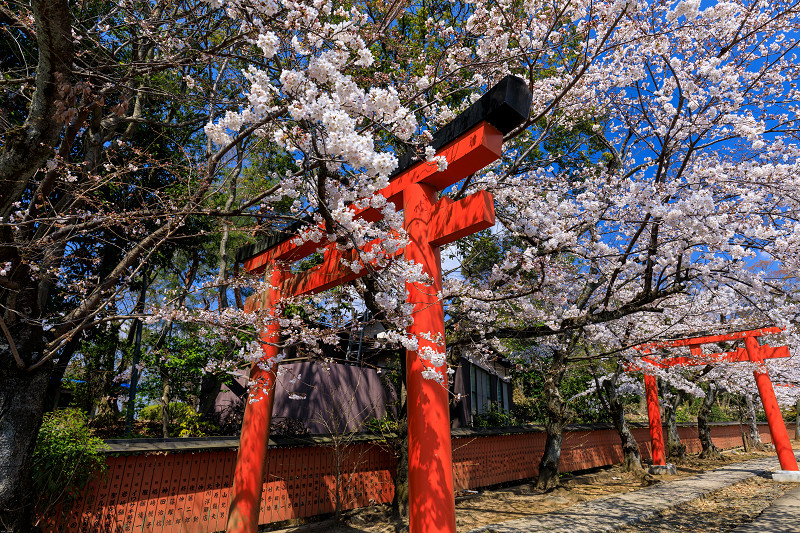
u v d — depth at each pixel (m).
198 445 6.77
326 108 2.66
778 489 11.83
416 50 6.20
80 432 5.76
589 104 7.44
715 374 15.78
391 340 4.80
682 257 5.66
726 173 6.18
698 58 6.85
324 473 8.36
